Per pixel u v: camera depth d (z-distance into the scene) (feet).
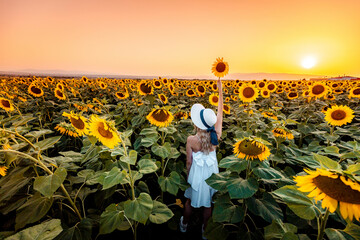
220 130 9.28
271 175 5.85
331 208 3.33
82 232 6.19
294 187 4.95
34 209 5.57
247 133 11.92
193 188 8.16
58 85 24.90
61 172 5.21
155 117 9.56
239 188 5.69
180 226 9.21
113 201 10.55
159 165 9.26
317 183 3.61
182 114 13.99
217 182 6.60
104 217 6.00
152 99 14.84
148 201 5.42
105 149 6.61
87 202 10.09
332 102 26.04
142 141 8.26
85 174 7.86
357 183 3.01
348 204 3.22
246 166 6.00
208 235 7.14
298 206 4.65
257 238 6.87
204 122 7.74
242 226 7.58
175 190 7.86
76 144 15.17
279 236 5.06
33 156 5.79
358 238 4.21
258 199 6.70
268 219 5.96
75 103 17.56
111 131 5.51
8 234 4.96
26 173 6.08
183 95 32.27
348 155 6.65
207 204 8.42
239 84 40.50
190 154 8.41
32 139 6.38
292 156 9.32
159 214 6.60
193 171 8.21
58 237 6.04
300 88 45.09
